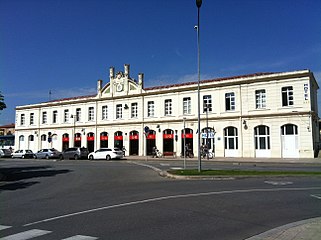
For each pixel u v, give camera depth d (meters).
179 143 42.75
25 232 6.85
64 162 35.81
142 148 45.75
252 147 37.41
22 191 13.60
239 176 17.03
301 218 8.11
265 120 36.84
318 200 10.47
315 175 17.23
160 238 6.40
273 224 7.52
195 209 9.16
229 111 39.16
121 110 48.78
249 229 7.09
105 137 49.81
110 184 15.51
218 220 7.89
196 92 41.91
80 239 6.31
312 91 37.22
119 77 49.09
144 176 19.09
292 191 12.28
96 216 8.36
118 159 40.06
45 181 17.30
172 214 8.54
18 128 61.44
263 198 10.82
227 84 39.47
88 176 19.55
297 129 35.06
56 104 55.94
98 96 51.09
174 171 19.83
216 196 11.27
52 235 6.61
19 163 35.22
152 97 45.56
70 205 9.98
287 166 25.34
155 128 44.84
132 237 6.45
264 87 37.19
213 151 39.88
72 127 53.47
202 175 17.48
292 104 35.59
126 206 9.67
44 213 8.81
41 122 58.03
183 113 42.78
